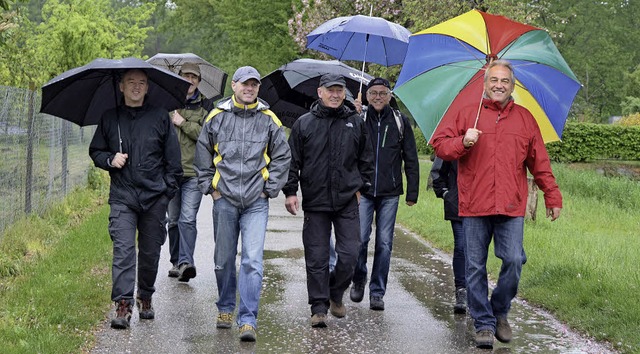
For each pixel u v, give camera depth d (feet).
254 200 21.01
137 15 83.87
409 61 21.43
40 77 55.16
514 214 20.20
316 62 27.63
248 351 19.74
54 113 22.67
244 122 21.17
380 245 24.21
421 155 123.44
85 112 22.97
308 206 22.25
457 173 21.95
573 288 25.46
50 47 66.95
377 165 24.03
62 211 41.78
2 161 30.48
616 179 66.08
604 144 90.27
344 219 22.41
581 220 47.01
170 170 22.12
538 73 21.08
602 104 184.55
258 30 132.87
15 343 18.90
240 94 21.07
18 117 33.50
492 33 20.76
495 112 20.39
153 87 22.91
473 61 21.08
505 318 21.04
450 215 24.21
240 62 141.59
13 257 28.96
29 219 34.50
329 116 22.21
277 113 29.14
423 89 21.21
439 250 36.04
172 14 203.51
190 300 25.13
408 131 24.48
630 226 45.80
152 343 20.26
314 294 22.27
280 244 36.73
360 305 25.08
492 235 21.09
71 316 21.66
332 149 22.11
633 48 199.52
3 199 30.66
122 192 21.72
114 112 21.93
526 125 20.44
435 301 25.80
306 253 22.44
